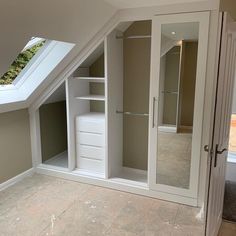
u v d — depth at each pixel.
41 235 2.30
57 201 2.87
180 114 2.71
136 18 2.67
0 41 2.02
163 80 2.71
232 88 2.28
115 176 3.41
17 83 3.17
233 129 3.55
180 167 2.78
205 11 2.37
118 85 3.28
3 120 3.08
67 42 2.65
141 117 3.41
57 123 4.09
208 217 1.90
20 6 1.79
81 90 3.50
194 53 2.55
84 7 2.25
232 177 3.41
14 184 3.27
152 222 2.50
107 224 2.46
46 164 3.73
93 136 3.29
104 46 2.98
